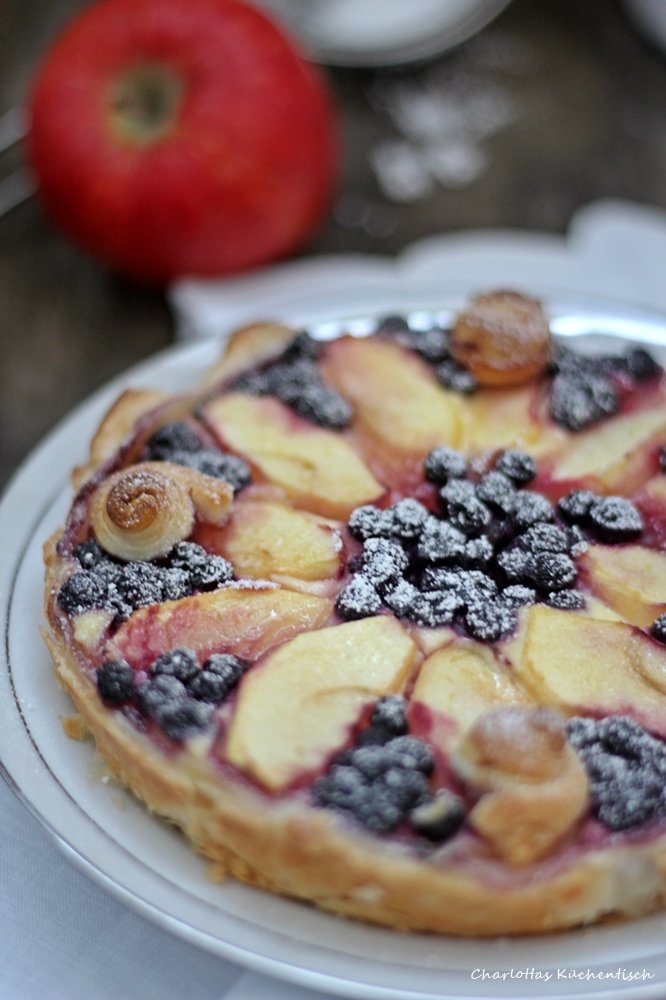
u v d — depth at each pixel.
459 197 0.66
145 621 0.47
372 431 0.52
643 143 0.68
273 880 0.45
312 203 0.62
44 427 0.60
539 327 0.52
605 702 0.46
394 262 0.64
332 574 0.49
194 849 0.46
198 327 0.61
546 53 0.72
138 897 0.45
